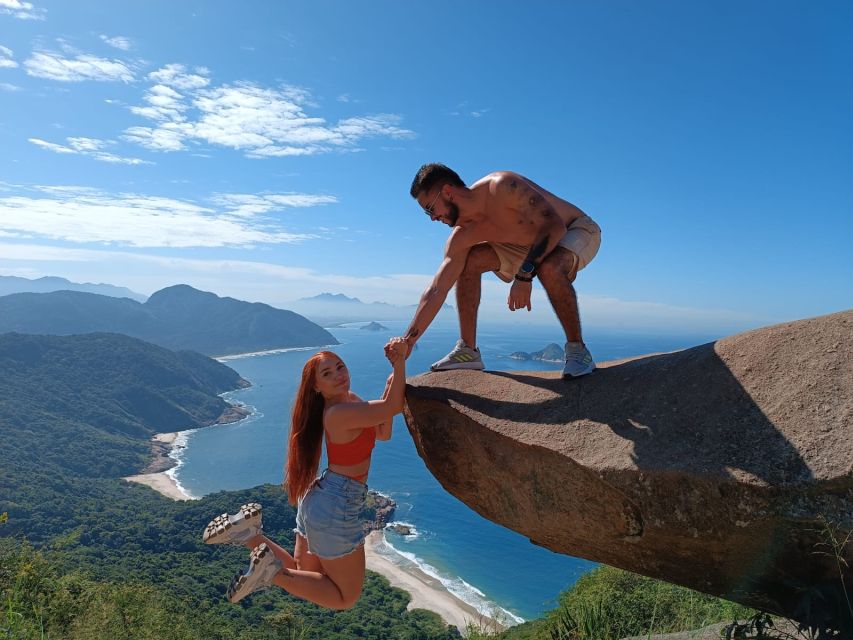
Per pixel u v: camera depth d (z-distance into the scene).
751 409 2.48
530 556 63.69
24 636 4.01
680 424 2.61
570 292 3.24
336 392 3.14
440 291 3.49
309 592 2.90
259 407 186.62
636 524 2.67
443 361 3.79
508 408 3.18
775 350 2.66
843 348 2.48
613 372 3.15
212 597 40.47
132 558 52.06
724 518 2.36
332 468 3.04
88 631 10.27
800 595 2.45
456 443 3.30
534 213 3.23
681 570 2.75
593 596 5.80
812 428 2.28
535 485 2.99
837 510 2.11
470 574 57.94
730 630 2.70
